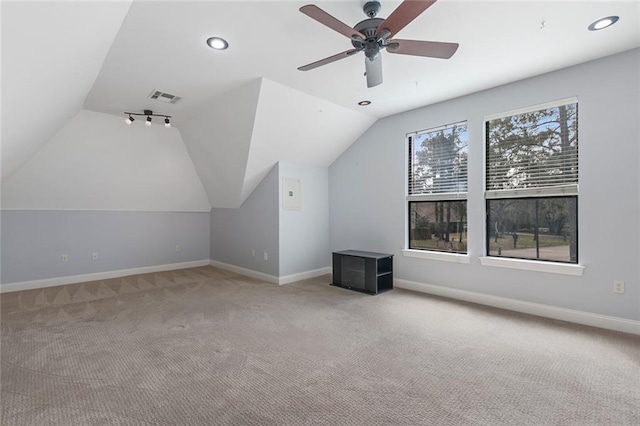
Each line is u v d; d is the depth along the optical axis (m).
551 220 3.18
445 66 2.96
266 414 1.69
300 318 3.16
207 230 6.23
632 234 2.71
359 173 4.89
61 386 1.95
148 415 1.68
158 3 2.01
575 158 3.01
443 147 3.97
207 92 3.51
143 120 4.41
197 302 3.71
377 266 4.10
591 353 2.36
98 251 4.95
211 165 5.00
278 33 2.39
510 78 3.25
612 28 2.35
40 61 1.84
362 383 1.99
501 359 2.29
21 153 3.32
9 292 4.16
